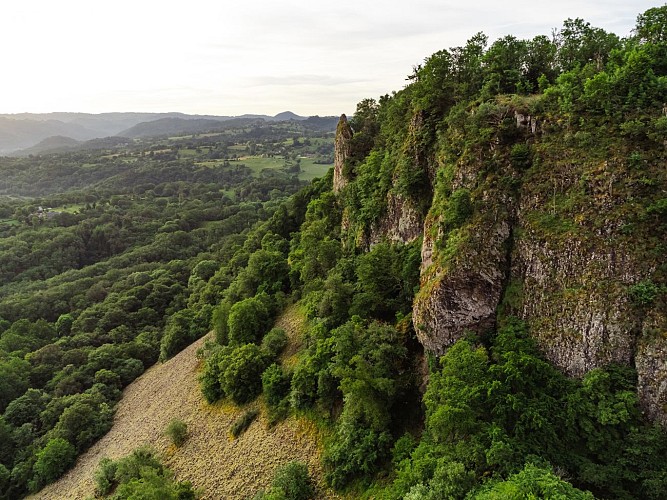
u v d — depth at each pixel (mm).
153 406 59188
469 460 24172
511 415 25609
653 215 26141
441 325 32812
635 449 22938
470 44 45031
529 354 28219
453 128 38219
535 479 20531
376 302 42375
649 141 27797
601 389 24969
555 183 30156
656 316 24688
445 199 36062
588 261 27453
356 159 72312
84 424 58938
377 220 54125
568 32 41406
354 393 32750
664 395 23766
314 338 45438
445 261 33188
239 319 57375
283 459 37688
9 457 57344
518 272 31031
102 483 44875
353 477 32281
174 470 43531
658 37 34750
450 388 26969
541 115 32562
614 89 30234
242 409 46875
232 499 36688
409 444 29969
